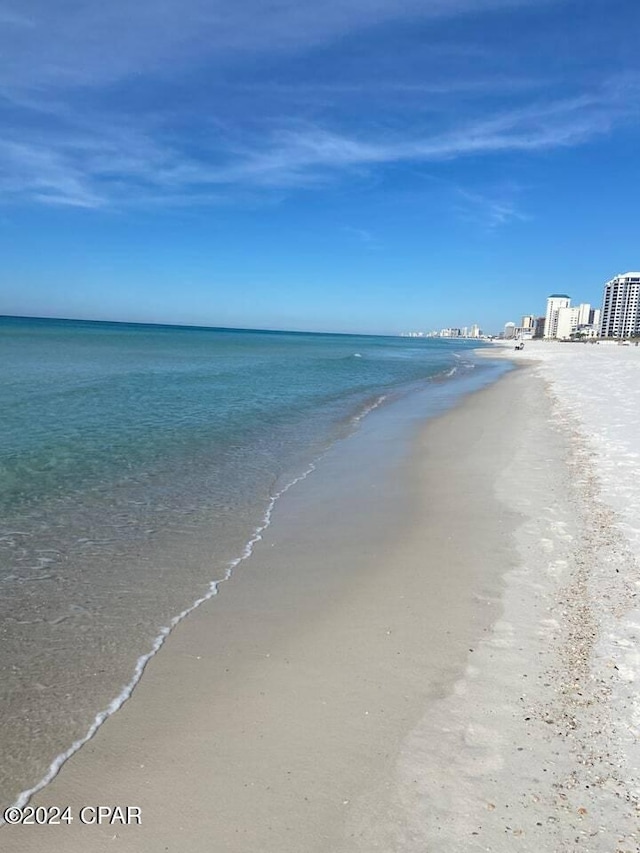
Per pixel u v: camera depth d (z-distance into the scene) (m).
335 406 20.50
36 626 5.15
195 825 3.02
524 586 5.83
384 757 3.47
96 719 3.91
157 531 7.70
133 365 37.47
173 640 4.95
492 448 12.71
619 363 43.72
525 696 4.02
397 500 9.10
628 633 4.70
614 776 3.22
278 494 9.53
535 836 2.87
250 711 3.97
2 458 11.17
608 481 9.17
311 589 5.96
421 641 4.86
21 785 3.32
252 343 100.44
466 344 179.00
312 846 2.86
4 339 67.94
